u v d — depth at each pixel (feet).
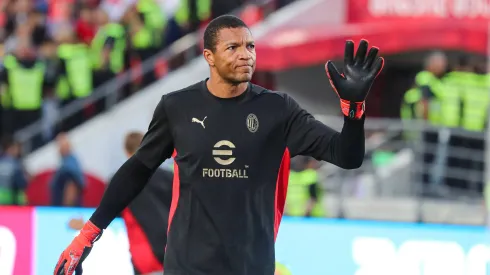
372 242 94.99
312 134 46.68
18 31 146.61
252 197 47.09
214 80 47.34
